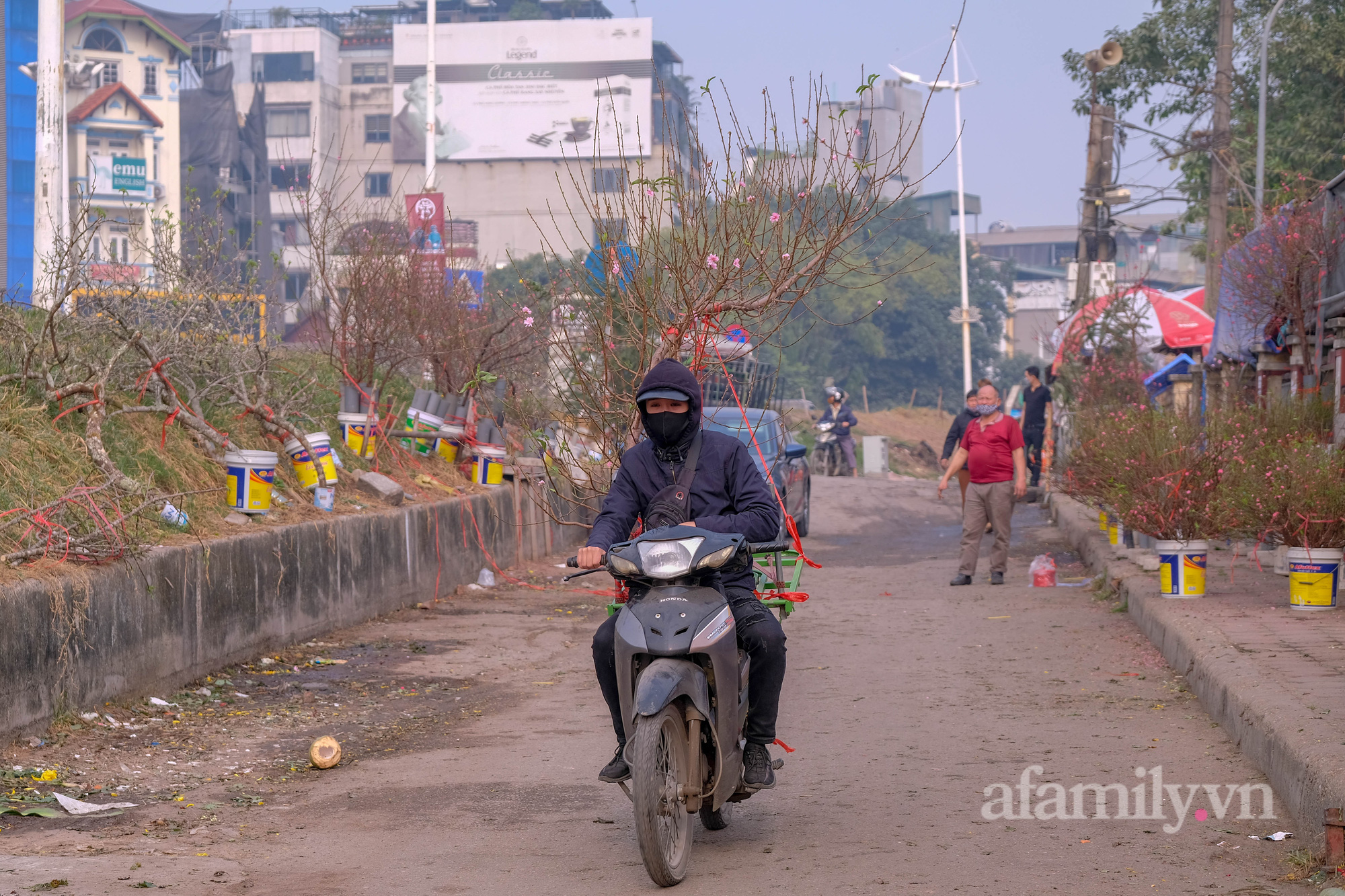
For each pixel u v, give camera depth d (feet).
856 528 70.38
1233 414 40.24
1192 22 106.73
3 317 31.24
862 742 22.88
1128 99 110.52
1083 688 27.12
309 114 328.90
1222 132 81.97
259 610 30.45
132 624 24.93
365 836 17.74
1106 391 71.36
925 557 56.90
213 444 33.99
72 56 225.35
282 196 265.75
